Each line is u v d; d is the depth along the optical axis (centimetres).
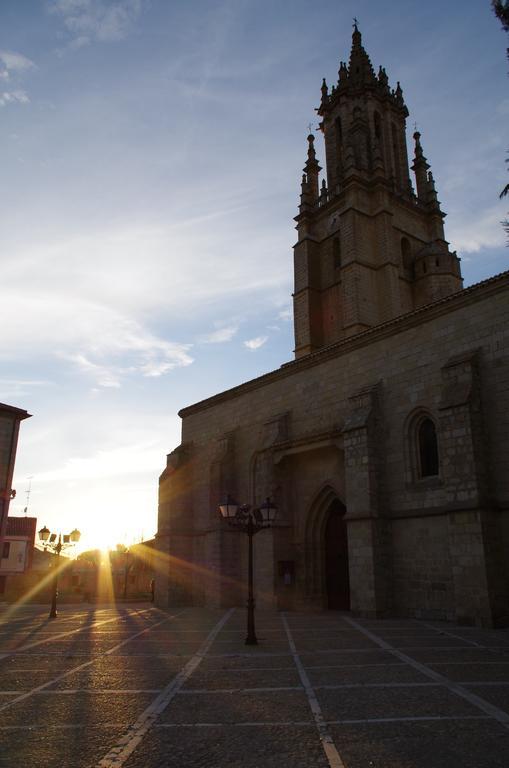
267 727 760
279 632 1853
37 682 1085
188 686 1027
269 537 2869
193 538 3672
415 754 645
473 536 1938
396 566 2314
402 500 2336
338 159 5434
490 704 858
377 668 1174
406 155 5603
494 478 2012
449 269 4828
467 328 2223
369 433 2419
